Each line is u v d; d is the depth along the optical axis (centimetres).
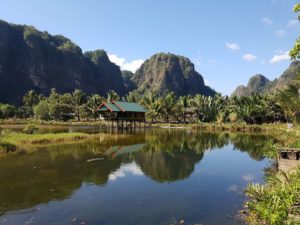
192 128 5828
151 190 1346
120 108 5194
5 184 1405
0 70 14725
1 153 2275
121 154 2392
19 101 14650
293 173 1191
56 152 2389
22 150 2453
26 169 1742
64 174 1633
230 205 1129
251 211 988
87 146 2806
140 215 1023
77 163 1956
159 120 8175
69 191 1308
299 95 2639
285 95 2880
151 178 1589
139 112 5762
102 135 4059
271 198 941
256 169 1883
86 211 1059
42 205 1120
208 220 970
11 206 1105
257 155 2483
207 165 2009
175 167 1917
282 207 834
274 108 6344
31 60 16588
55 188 1352
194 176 1659
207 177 1639
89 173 1675
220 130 5362
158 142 3319
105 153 2411
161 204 1145
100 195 1257
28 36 17138
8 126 5916
